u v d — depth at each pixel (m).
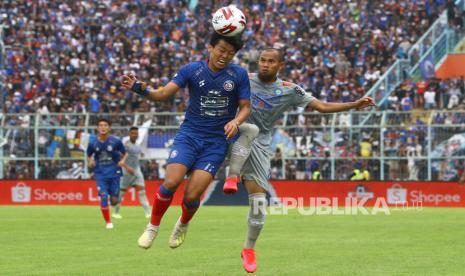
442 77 89.69
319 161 66.50
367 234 38.31
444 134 64.56
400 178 65.56
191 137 20.94
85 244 32.91
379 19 95.06
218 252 29.44
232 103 21.14
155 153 67.38
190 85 21.02
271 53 23.22
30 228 42.12
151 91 20.47
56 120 68.75
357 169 66.12
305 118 67.00
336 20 95.62
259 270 24.06
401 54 88.94
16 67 91.88
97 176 44.53
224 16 20.38
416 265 25.45
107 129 44.66
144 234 20.70
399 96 82.38
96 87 88.88
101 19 98.06
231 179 21.22
